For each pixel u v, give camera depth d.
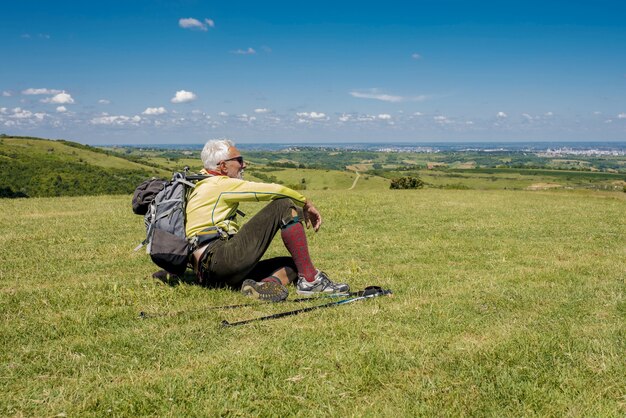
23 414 2.74
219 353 3.53
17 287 5.80
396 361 3.35
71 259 7.78
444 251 8.59
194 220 5.02
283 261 5.35
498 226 12.15
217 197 5.02
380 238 10.09
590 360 3.37
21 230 11.45
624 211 16.59
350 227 11.80
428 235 10.56
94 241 9.77
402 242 9.57
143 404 2.80
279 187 5.00
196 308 4.66
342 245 9.23
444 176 187.25
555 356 3.46
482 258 7.89
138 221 13.09
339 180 157.88
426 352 3.51
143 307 4.73
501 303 4.85
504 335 3.86
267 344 3.67
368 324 4.10
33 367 3.35
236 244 4.91
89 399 2.87
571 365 3.32
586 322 4.27
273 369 3.22
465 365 3.31
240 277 5.09
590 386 3.02
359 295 5.04
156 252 4.90
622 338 3.81
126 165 152.00
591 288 5.52
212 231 5.00
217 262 4.96
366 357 3.39
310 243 9.47
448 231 11.25
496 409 2.78
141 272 6.70
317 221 5.36
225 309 4.59
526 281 6.00
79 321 4.30
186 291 5.23
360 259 7.80
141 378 3.14
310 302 4.80
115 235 10.62
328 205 17.14
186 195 5.07
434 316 4.38
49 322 4.30
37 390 3.01
